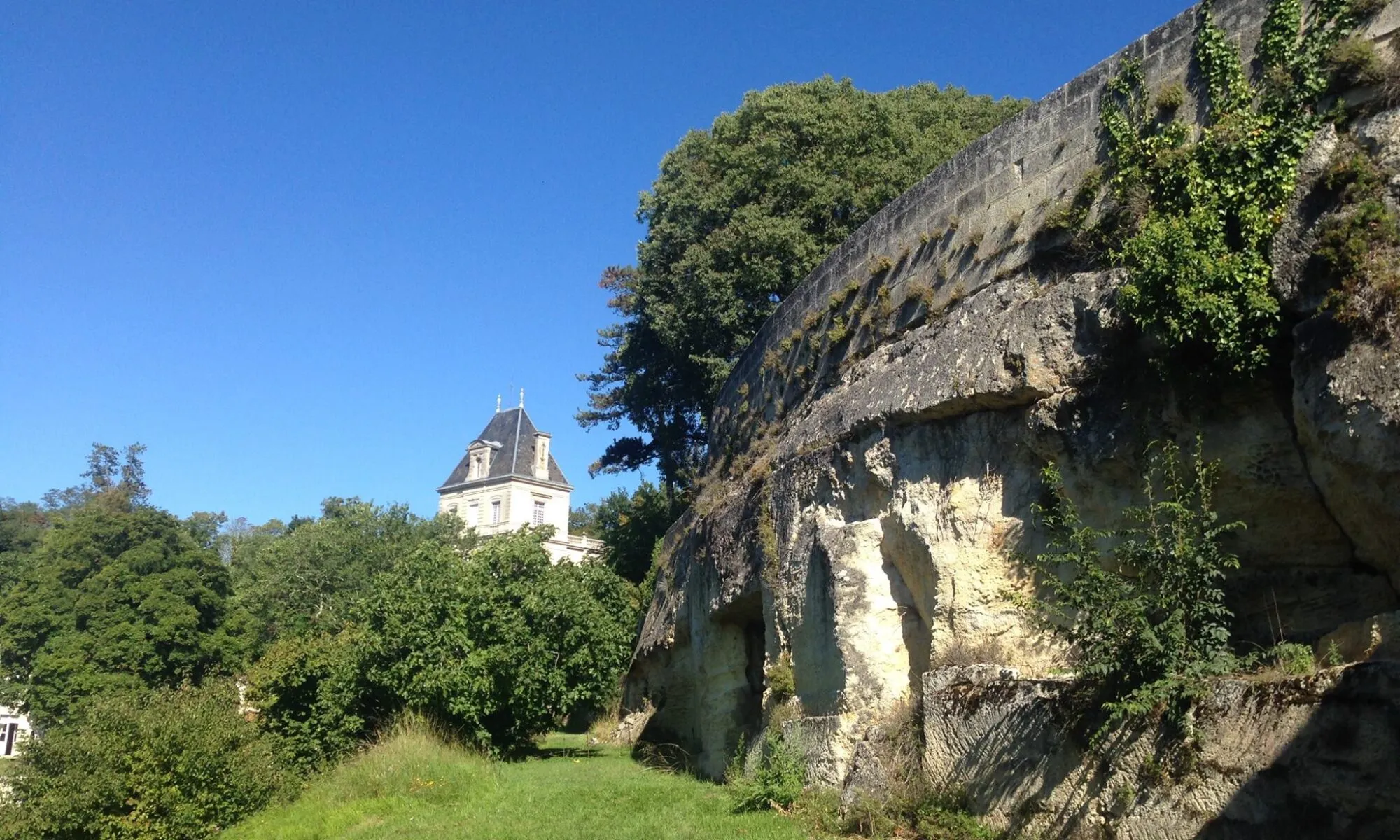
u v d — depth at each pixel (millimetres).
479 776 16312
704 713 17141
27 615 33156
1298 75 8086
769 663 13422
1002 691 8312
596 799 13914
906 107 29719
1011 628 9227
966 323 10742
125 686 31047
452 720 19422
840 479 12281
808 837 9609
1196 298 7844
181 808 14789
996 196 11242
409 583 20938
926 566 10391
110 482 66625
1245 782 5965
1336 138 7672
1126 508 8375
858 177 26172
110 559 34344
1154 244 8227
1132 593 7266
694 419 30375
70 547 34219
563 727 28828
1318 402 6703
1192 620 6918
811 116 26875
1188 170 8547
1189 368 8062
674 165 29484
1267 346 7578
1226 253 7984
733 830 10383
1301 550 7836
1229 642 7699
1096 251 9664
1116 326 8703
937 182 12328
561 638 20906
